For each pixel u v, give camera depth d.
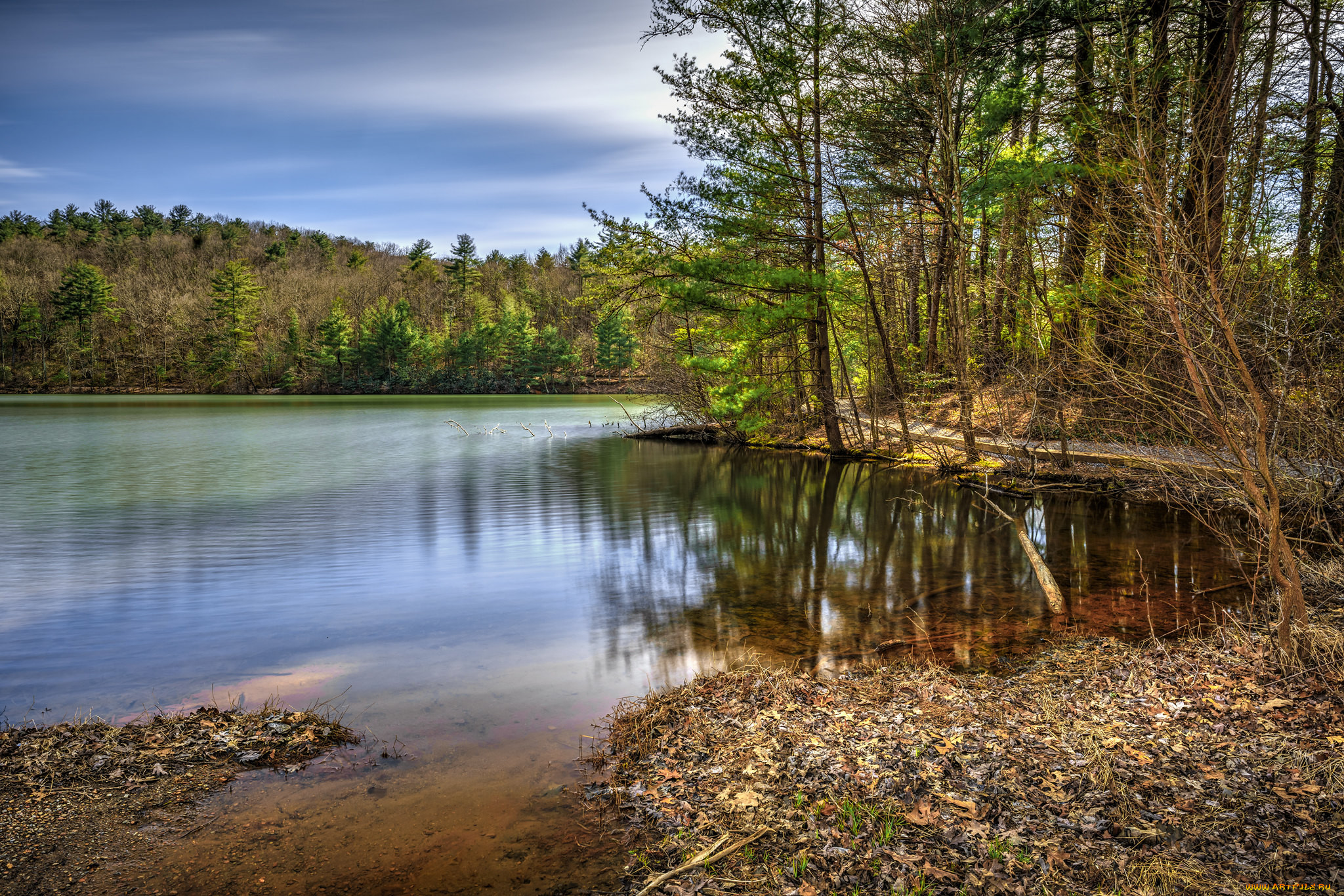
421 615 7.93
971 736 4.49
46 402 67.00
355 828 3.75
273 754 4.54
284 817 3.85
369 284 116.00
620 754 4.53
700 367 23.45
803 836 3.49
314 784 4.21
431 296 113.44
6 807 3.88
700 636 7.15
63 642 7.03
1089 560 9.90
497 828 3.75
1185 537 11.08
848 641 6.89
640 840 3.61
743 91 19.53
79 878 3.32
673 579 9.57
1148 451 11.97
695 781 4.11
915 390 23.73
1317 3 10.66
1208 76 8.01
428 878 3.35
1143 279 5.56
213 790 4.12
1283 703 4.64
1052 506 14.04
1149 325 5.76
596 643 6.97
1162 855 3.17
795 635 7.13
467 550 11.42
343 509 15.30
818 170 20.06
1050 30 14.96
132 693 5.75
